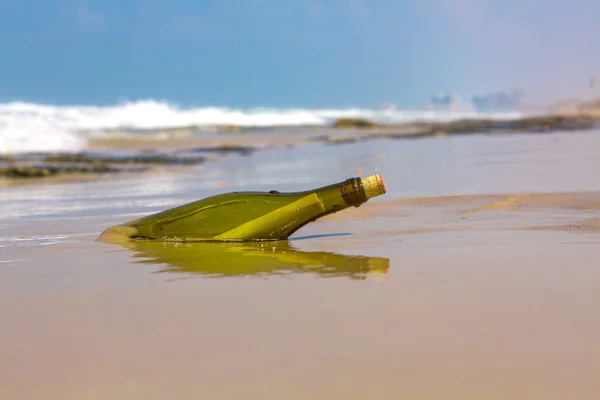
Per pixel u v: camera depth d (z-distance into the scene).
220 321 4.59
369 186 7.75
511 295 5.04
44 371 3.79
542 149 22.58
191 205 8.12
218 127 46.00
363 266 6.25
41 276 6.23
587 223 8.39
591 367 3.64
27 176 18.98
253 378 3.60
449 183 13.59
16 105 52.25
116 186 16.48
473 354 3.85
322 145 30.05
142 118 51.66
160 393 3.46
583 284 5.33
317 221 9.31
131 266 6.61
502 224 8.55
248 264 6.53
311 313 4.71
